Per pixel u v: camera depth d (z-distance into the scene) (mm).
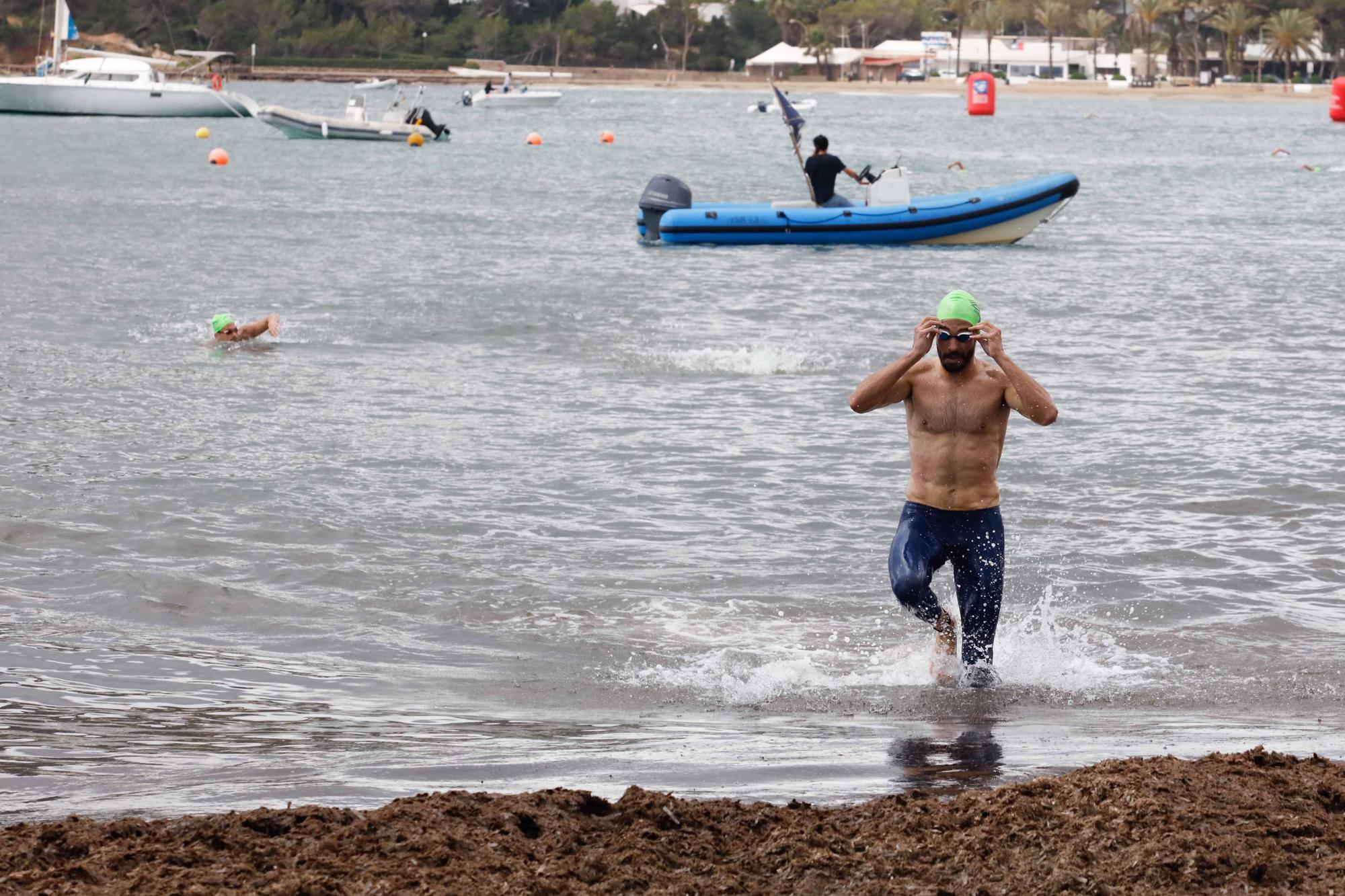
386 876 12281
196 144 194250
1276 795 14320
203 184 132875
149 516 29781
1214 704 20281
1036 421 21797
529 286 69688
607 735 18266
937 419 22359
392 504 31516
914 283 72812
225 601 25016
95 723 18375
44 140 194000
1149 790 14094
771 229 89062
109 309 59469
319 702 19859
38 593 25078
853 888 12398
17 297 61719
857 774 16266
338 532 29203
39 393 42125
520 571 27234
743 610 25203
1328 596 26188
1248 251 87500
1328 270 78312
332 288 67875
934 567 22391
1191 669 22156
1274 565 27969
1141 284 72312
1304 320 60906
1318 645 23375
